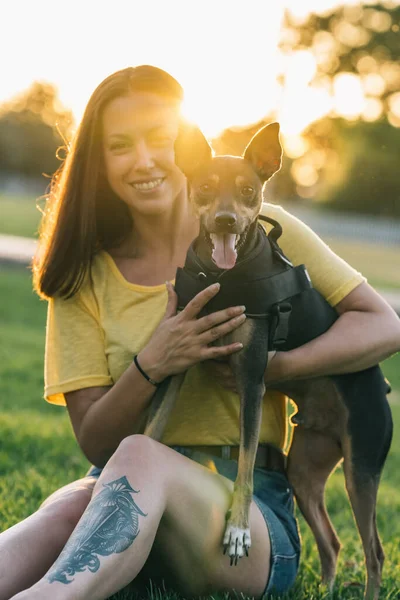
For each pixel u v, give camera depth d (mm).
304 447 3854
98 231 3646
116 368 3467
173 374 3252
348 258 25938
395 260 26969
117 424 3328
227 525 3012
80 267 3547
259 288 3355
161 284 3572
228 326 3223
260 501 3262
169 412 3309
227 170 3463
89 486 3141
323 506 3857
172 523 2934
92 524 2719
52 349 3584
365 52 54500
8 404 7242
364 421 3678
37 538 2916
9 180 59844
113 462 2891
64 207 3551
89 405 3480
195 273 3396
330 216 45125
